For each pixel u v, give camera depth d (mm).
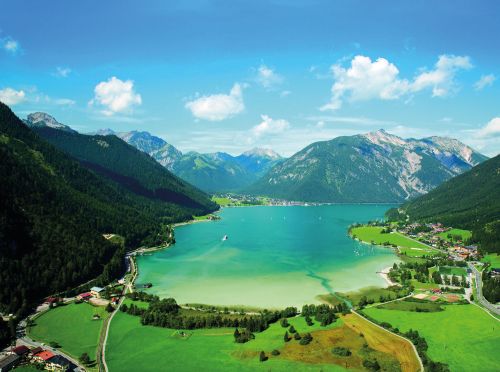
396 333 176625
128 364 151875
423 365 150250
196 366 149750
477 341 168625
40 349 159750
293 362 152000
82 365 151375
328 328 181750
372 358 154875
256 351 160750
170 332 180750
